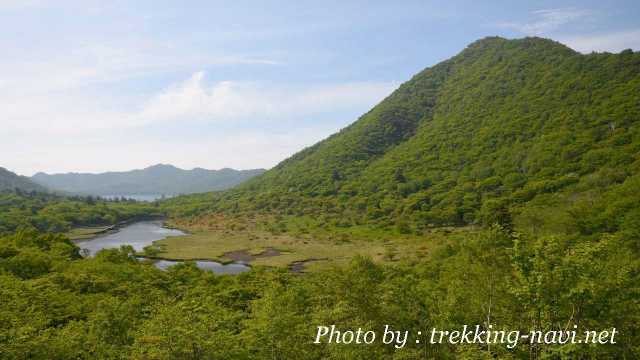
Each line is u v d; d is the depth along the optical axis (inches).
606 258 1212.5
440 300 1270.9
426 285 1829.5
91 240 6363.2
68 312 1779.0
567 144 5644.7
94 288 2272.4
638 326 970.1
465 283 1192.8
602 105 6205.7
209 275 2945.4
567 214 3380.9
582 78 7500.0
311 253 4891.7
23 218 7076.8
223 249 5295.3
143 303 2048.5
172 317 1098.7
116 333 1438.2
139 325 1513.3
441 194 6466.5
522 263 962.7
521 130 7155.5
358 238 5600.4
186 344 1010.7
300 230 6584.6
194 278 2854.3
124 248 4045.3
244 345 1135.0
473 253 1174.3
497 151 7032.5
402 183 7677.2
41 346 1109.1
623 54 7500.0
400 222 5738.2
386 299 1149.7
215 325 1168.2
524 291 922.1
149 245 5703.7
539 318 956.6
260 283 2674.7
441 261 2760.8
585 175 4645.7
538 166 5615.2
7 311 1419.8
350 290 1186.6
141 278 2613.2
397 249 4613.7
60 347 1136.8
